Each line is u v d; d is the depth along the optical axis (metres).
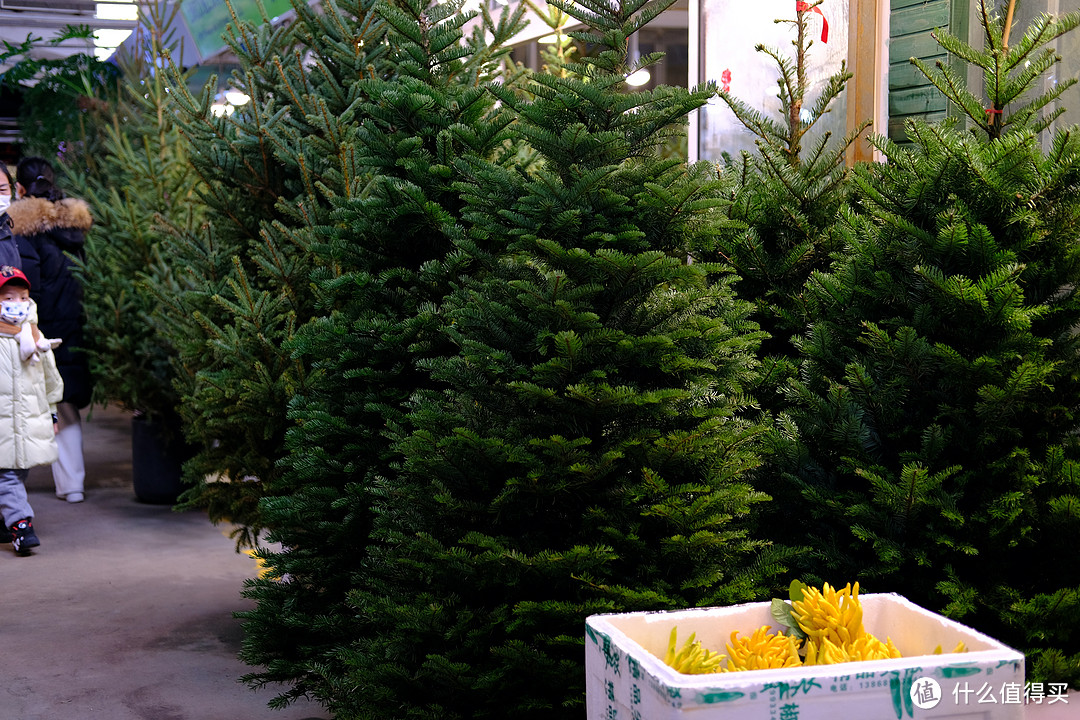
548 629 2.76
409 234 3.40
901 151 3.20
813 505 3.08
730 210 3.52
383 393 3.36
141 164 7.28
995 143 2.97
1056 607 2.80
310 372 4.17
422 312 3.26
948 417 2.99
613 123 2.88
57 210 6.86
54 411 6.13
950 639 2.12
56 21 11.92
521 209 2.77
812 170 3.65
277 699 3.50
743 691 1.80
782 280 3.54
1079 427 3.08
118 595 5.28
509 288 2.85
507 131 3.39
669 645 2.17
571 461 2.67
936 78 3.20
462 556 2.72
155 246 6.68
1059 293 3.08
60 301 6.98
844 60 4.41
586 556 2.62
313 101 4.52
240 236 4.95
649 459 2.73
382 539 3.14
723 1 4.77
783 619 2.29
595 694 2.12
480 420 2.86
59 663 4.33
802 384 3.09
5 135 13.40
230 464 4.46
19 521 5.97
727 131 4.79
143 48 8.20
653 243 2.86
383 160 3.43
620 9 2.94
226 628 4.79
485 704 2.83
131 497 7.50
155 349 6.63
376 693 2.83
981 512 2.90
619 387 2.62
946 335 3.02
